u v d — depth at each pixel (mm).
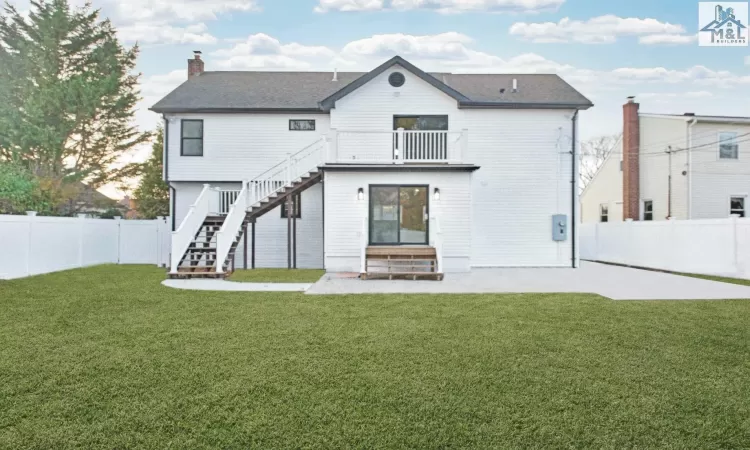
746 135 20781
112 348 5434
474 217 16656
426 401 3973
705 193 20516
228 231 13172
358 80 15984
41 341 5711
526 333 6230
